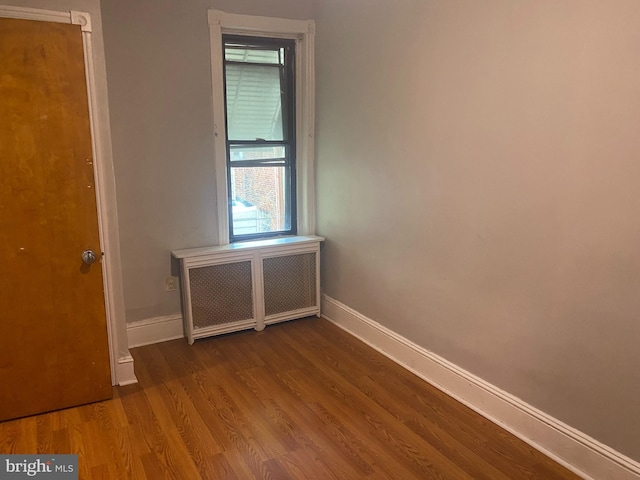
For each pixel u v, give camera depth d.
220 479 2.12
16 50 2.28
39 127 2.37
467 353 2.69
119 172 3.24
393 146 3.06
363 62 3.22
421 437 2.42
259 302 3.71
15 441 2.38
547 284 2.20
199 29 3.32
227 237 3.69
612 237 1.93
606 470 2.04
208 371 3.10
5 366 2.49
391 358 3.29
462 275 2.66
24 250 2.44
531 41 2.13
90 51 2.50
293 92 3.85
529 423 2.36
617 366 1.97
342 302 3.82
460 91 2.52
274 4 3.53
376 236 3.32
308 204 3.99
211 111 3.46
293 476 2.14
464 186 2.57
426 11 2.67
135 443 2.37
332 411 2.65
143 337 3.50
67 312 2.59
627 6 1.78
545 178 2.15
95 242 2.59
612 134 1.88
